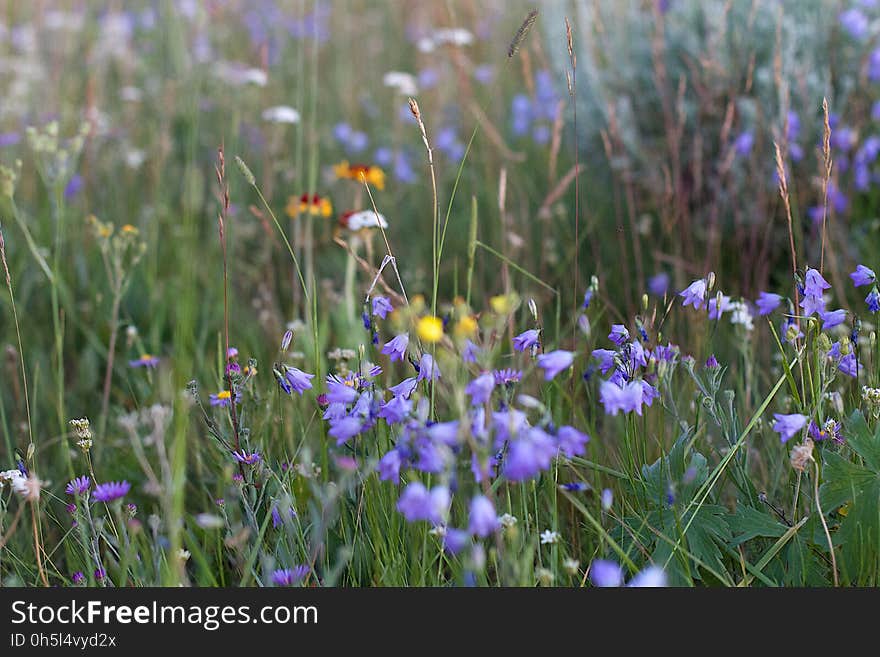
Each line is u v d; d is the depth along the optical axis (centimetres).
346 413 187
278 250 390
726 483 213
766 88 366
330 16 660
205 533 214
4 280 345
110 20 584
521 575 175
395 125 492
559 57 438
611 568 154
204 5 520
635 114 409
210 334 330
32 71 537
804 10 385
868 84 386
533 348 199
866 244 326
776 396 245
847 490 180
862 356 234
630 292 354
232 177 414
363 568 199
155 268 360
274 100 528
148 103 530
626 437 205
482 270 347
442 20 519
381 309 209
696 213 368
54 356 298
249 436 214
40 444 270
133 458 249
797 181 357
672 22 404
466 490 214
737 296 311
